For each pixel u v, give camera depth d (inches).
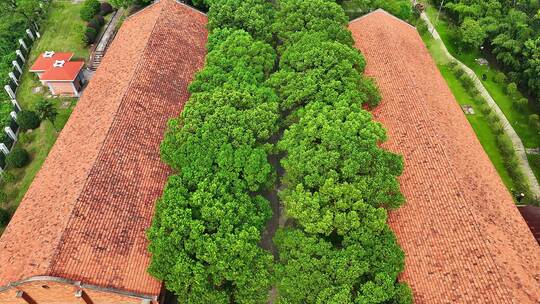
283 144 1395.2
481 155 1620.3
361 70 1704.0
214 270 1159.6
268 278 1198.3
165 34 1993.1
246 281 1176.2
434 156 1470.2
